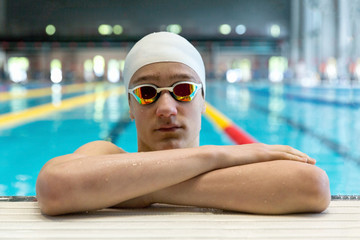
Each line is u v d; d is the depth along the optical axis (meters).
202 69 1.59
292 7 20.48
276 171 1.25
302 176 1.22
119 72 21.48
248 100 8.84
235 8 20.81
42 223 1.18
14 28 20.39
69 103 8.41
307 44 18.53
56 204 1.21
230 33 21.22
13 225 1.17
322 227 1.14
